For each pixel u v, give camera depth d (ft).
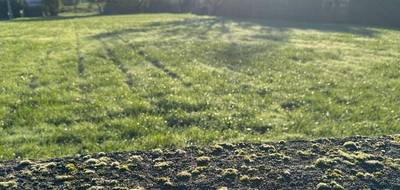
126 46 48.88
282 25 81.92
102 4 149.79
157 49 46.14
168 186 14.24
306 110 24.21
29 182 14.51
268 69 35.47
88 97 25.95
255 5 102.83
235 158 16.47
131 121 21.54
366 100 26.30
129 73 33.50
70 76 32.14
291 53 43.88
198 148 17.56
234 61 38.99
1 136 19.54
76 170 15.43
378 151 17.22
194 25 77.00
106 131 20.25
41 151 17.83
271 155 16.70
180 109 23.70
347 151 17.21
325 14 96.37
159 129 20.71
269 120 22.15
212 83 30.07
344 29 75.61
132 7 140.97
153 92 27.20
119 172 15.26
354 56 43.32
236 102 25.34
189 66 36.42
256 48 47.26
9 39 57.52
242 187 14.17
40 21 100.63
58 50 46.42
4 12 141.49
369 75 33.68
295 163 15.96
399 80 31.76
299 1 98.07
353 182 14.51
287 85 29.73
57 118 21.95
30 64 37.35
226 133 20.25
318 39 58.03
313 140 18.52
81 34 63.82
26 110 23.24
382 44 53.36
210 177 14.84
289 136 19.86
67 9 163.22
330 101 25.90
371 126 21.39
